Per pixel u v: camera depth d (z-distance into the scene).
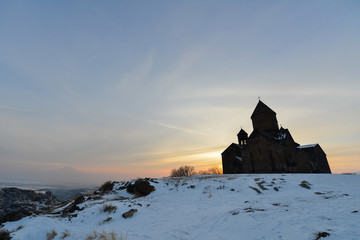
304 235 6.69
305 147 42.69
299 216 8.75
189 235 8.87
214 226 9.67
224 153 47.66
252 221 9.07
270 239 6.94
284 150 35.47
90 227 11.50
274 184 20.44
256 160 38.03
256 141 38.88
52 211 17.92
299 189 18.56
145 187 23.23
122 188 26.45
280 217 8.92
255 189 19.22
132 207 14.93
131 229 10.49
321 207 10.16
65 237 9.52
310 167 38.06
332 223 7.43
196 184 22.97
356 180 19.52
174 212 14.02
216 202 15.92
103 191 26.27
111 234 9.37
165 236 9.01
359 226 6.85
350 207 9.66
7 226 12.86
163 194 21.33
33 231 10.22
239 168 43.53
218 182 22.53
